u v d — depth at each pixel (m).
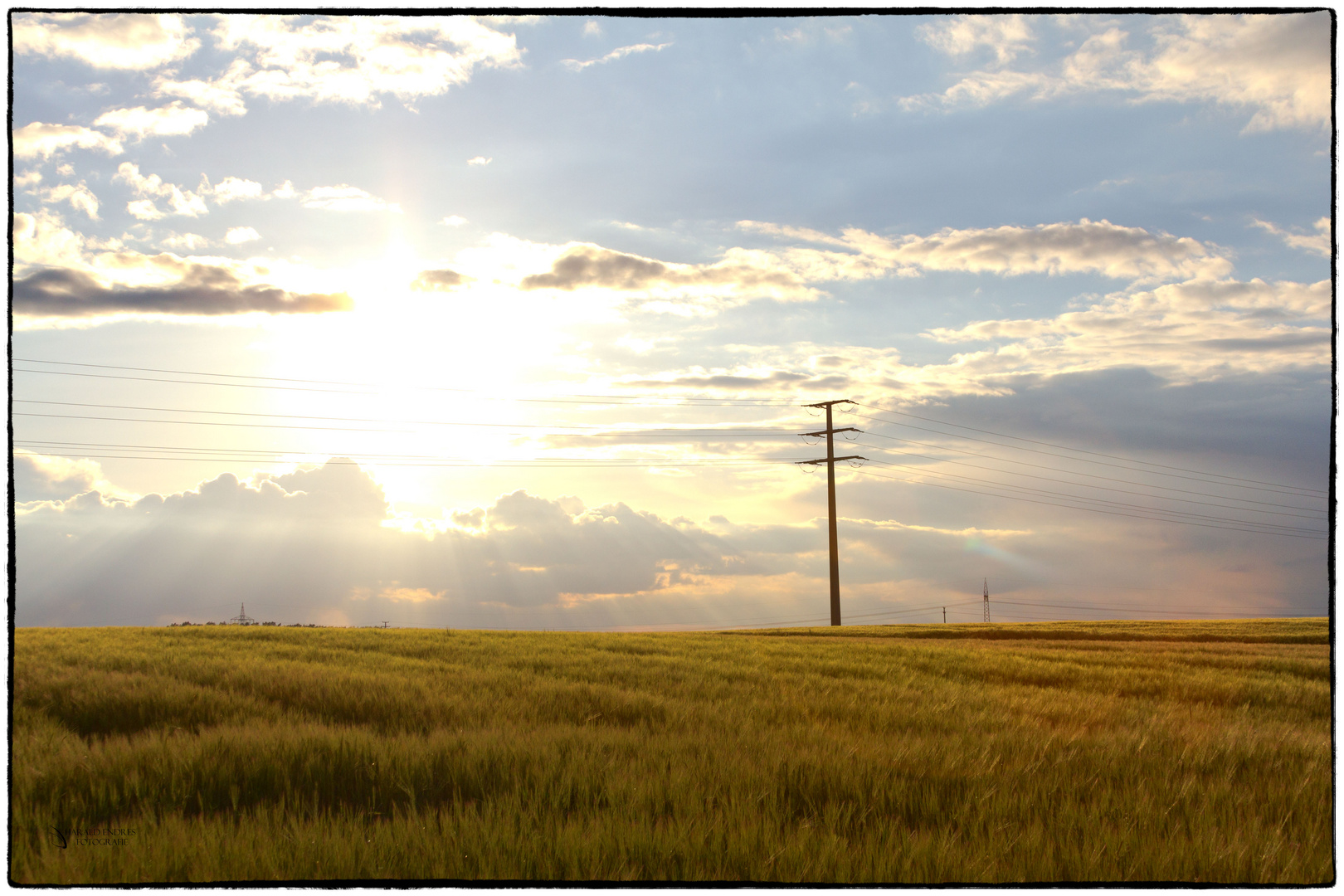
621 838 7.60
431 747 10.78
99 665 20.17
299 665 21.67
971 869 7.16
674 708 15.52
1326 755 11.41
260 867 7.09
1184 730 13.60
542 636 38.59
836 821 8.36
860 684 20.27
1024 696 18.58
